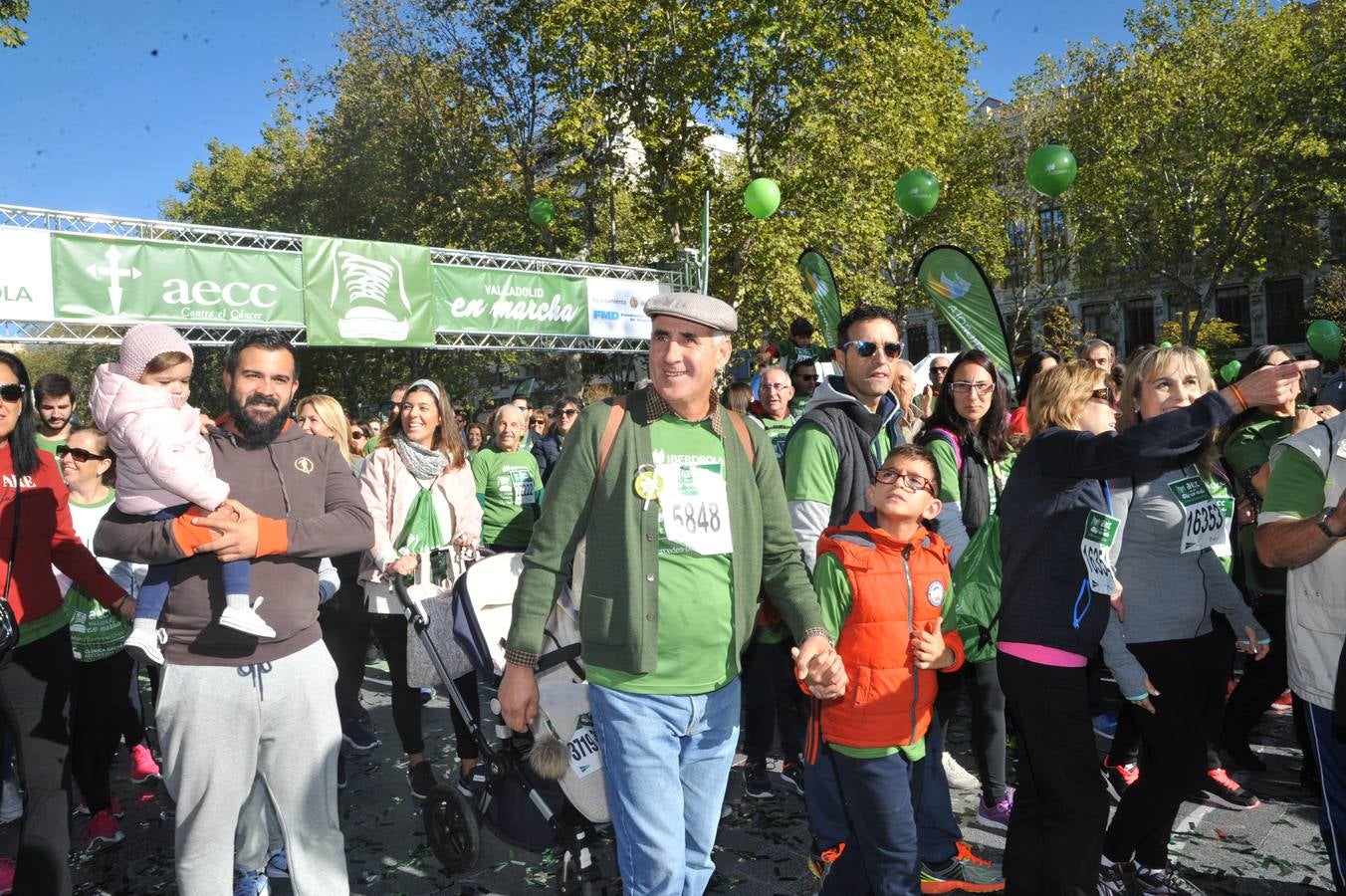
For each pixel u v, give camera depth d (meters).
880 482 2.79
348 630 4.64
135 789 4.74
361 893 3.51
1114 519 2.78
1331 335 6.85
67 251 8.87
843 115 19.53
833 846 2.98
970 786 4.31
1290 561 2.57
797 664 2.49
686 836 2.48
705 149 20.17
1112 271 30.73
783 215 19.27
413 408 4.34
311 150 28.42
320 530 2.66
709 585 2.39
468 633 3.30
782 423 6.00
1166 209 26.83
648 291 13.78
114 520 2.54
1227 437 4.84
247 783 2.62
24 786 2.94
